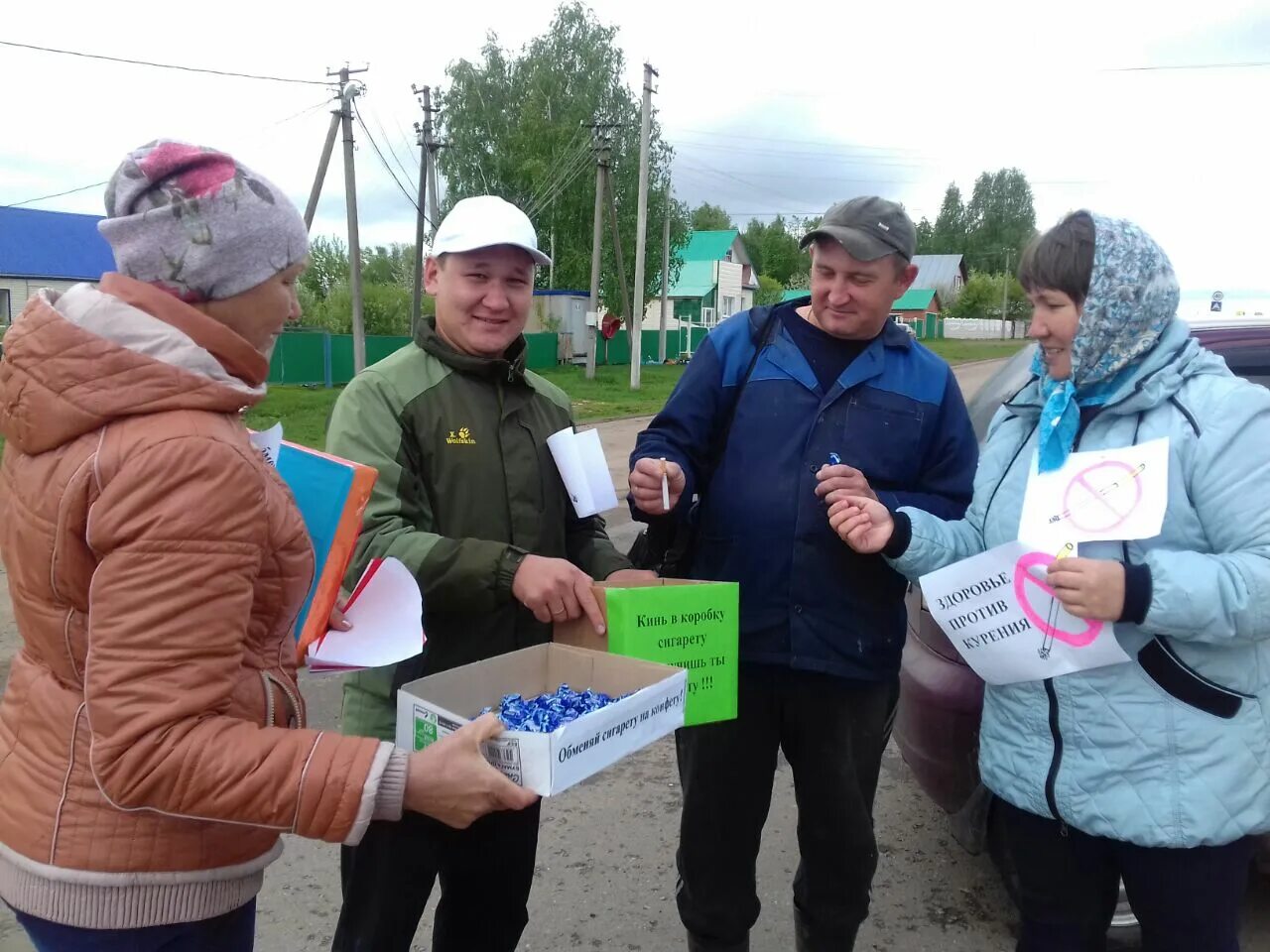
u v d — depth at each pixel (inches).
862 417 81.7
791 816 124.2
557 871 110.5
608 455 464.4
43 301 44.4
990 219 3233.3
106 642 41.1
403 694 57.7
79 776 44.3
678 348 1483.8
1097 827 63.4
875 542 72.7
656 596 68.3
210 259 45.4
